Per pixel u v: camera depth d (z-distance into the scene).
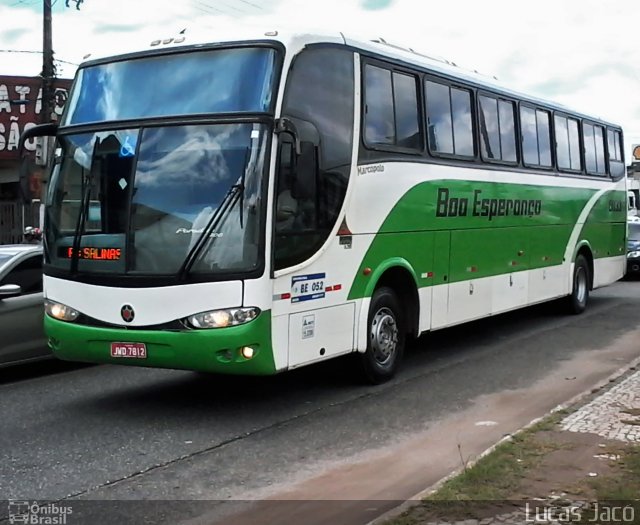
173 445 6.40
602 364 9.59
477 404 7.69
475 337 11.90
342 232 7.67
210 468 5.81
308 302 7.20
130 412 7.48
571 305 14.06
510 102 11.45
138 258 6.86
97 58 7.77
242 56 7.04
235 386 8.56
